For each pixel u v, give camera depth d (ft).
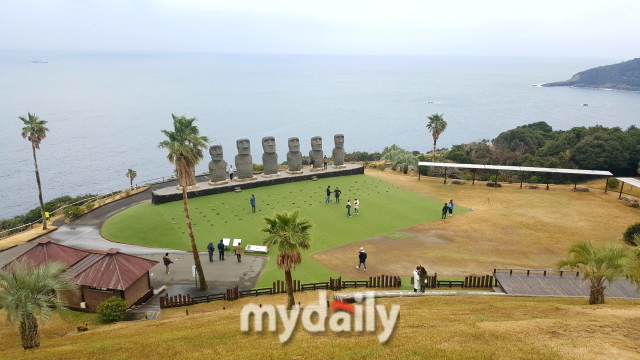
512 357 45.03
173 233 123.95
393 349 49.98
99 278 83.56
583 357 44.29
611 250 74.79
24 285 65.00
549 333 53.31
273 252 114.32
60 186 406.62
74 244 121.90
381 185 181.37
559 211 150.92
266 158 174.50
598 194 174.09
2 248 121.08
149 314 82.89
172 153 90.89
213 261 108.99
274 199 153.99
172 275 101.50
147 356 53.88
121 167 478.18
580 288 87.10
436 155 282.97
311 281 97.60
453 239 124.57
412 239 124.47
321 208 147.95
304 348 52.75
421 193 175.52
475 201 164.35
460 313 67.51
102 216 147.02
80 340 66.69
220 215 136.87
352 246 119.14
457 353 46.88
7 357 60.18
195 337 61.26
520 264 107.14
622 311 65.67
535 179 202.28
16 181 425.28
